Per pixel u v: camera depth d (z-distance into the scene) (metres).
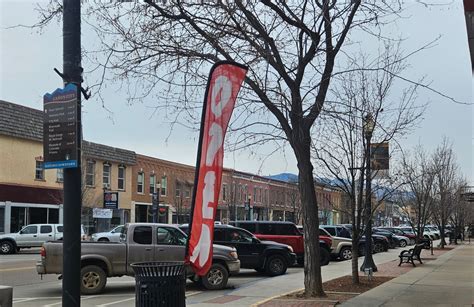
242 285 15.44
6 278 16.55
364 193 16.28
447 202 37.09
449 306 10.42
